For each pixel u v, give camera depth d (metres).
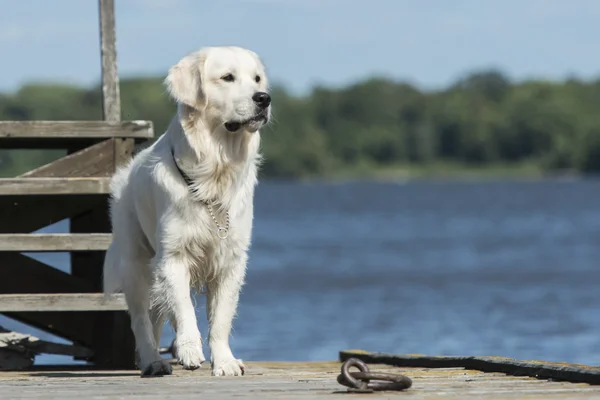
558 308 20.42
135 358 8.78
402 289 24.86
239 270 7.22
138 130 8.86
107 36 9.06
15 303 8.42
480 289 24.67
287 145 162.00
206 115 7.02
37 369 8.78
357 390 5.56
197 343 6.82
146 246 7.60
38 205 9.15
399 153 167.38
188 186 6.96
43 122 8.67
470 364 7.36
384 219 64.94
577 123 166.12
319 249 39.56
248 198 7.21
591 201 91.62
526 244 41.50
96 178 8.65
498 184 148.62
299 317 19.17
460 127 167.75
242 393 5.58
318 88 165.88
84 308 8.50
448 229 53.41
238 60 7.10
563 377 6.11
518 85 173.00
